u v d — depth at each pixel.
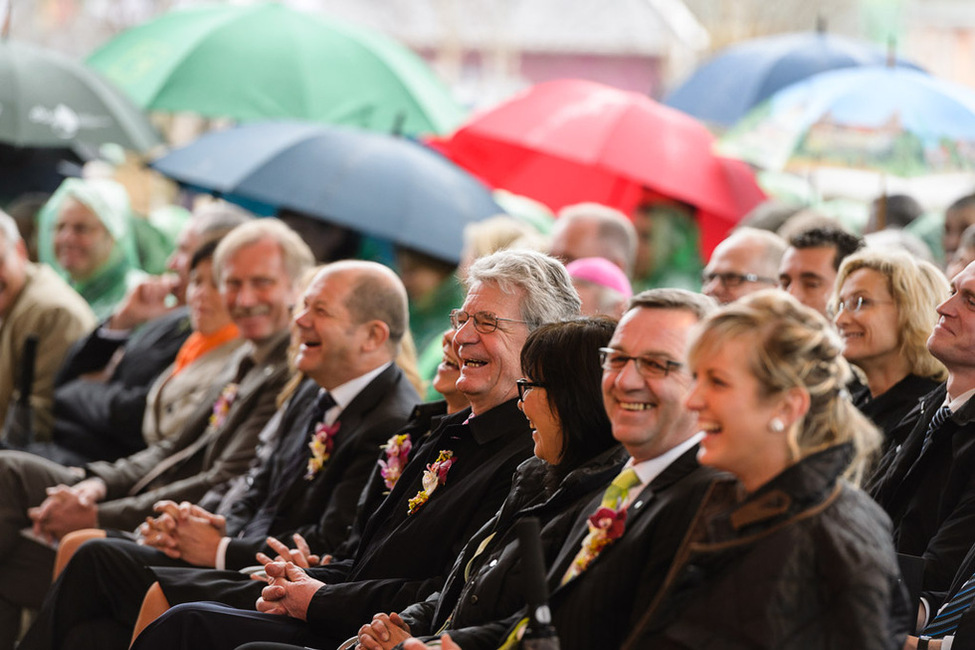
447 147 20.61
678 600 6.47
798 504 6.25
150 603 10.21
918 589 7.72
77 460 15.08
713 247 18.53
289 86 20.19
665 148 18.28
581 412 7.97
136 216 21.27
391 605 9.04
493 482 9.09
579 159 18.11
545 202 20.25
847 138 16.23
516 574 7.82
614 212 14.81
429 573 9.20
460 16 54.81
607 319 8.16
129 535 12.02
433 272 16.14
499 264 9.41
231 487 12.56
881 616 6.00
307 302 11.16
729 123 20.92
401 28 56.69
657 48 56.41
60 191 19.62
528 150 20.55
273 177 16.88
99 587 10.80
